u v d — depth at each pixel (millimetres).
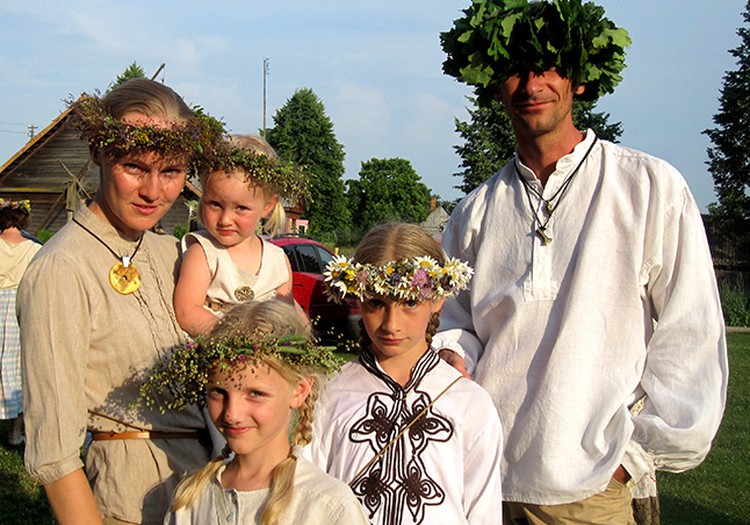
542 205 3041
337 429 2617
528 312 2979
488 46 2908
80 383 2393
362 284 2533
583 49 2834
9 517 5387
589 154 3016
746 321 25844
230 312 2430
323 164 64375
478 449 2578
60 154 31250
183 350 2342
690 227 2896
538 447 2859
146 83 2545
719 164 36969
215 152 2834
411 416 2586
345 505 2234
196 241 2939
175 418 2570
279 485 2264
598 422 2818
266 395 2275
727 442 8203
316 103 64688
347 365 2727
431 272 2543
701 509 6020
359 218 74625
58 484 2330
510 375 2980
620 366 2873
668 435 2771
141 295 2596
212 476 2387
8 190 31156
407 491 2506
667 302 2928
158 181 2457
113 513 2473
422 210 77125
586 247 2916
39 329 2332
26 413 2352
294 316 2449
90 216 2539
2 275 7102
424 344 2697
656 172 2908
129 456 2490
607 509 2846
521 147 3115
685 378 2842
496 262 3129
